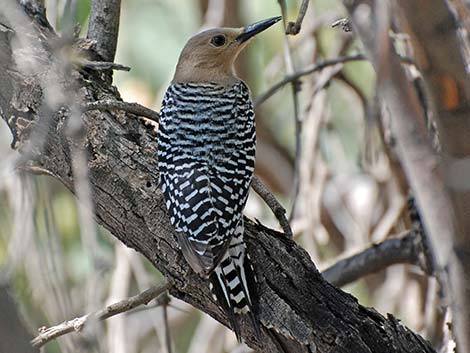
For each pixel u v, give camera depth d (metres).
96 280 10.34
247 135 9.43
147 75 15.12
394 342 8.23
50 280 9.02
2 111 8.91
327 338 8.16
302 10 7.68
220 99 9.61
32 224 10.04
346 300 8.33
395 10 5.65
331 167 15.25
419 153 5.65
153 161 8.84
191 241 8.42
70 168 8.70
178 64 10.55
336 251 15.55
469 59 7.85
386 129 12.56
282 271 8.35
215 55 10.49
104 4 9.80
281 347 8.33
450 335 9.84
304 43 15.36
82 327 8.44
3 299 6.66
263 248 8.46
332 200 15.49
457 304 6.10
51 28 9.36
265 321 8.28
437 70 5.55
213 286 8.41
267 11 15.49
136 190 8.70
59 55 7.97
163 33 15.41
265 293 8.31
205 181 8.83
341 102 16.39
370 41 5.34
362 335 8.19
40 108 8.66
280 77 16.09
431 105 5.78
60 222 13.80
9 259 10.41
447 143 5.63
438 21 5.46
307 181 13.66
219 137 9.20
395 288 14.84
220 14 15.11
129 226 8.76
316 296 8.30
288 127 16.44
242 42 10.59
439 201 5.75
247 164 9.22
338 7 14.37
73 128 7.30
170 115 9.33
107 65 9.32
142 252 8.85
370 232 15.06
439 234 5.89
